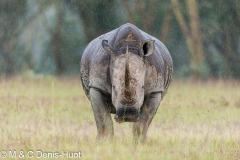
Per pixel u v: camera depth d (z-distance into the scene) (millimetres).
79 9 142125
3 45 136875
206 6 135250
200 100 71625
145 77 41969
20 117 55844
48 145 39781
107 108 43219
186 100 71125
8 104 64750
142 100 39562
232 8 137625
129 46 40781
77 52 149750
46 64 159125
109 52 40562
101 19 143125
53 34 144625
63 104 68062
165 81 45656
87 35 144125
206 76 136625
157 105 43469
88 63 45250
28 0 141250
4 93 77125
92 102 43219
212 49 153125
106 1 141750
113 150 38094
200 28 136500
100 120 43094
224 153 39000
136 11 134500
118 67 39719
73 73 144750
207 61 147875
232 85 95812
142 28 136875
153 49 40375
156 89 43031
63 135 44156
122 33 41688
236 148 41344
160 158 37031
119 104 38750
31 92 79375
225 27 139125
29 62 142750
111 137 42750
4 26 137000
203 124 54250
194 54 125312
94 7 141625
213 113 62094
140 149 38969
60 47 146250
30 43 141500
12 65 137500
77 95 78500
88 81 45438
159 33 141500
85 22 143000
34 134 44219
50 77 106125
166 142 43750
